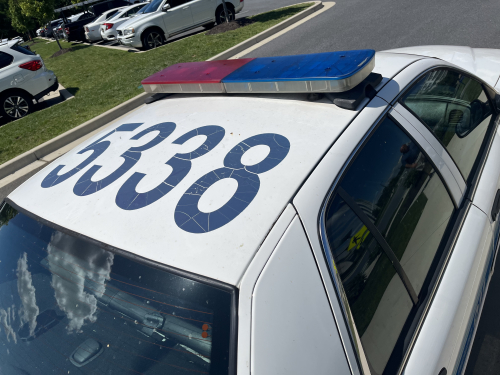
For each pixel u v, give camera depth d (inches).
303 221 47.5
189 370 42.6
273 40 400.2
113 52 568.4
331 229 49.5
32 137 283.1
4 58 349.1
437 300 59.0
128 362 46.2
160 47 486.3
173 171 57.4
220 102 74.3
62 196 61.1
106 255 50.3
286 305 42.3
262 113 66.1
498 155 90.7
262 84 69.9
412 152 66.1
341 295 46.4
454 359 58.4
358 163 56.7
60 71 520.1
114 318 48.4
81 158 70.3
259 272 43.0
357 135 58.5
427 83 80.0
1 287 57.9
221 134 62.9
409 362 50.6
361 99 64.4
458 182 74.3
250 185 51.3
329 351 42.4
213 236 46.5
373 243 54.0
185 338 43.7
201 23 529.3
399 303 54.2
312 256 46.0
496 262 106.4
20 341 53.3
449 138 77.9
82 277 51.4
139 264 47.8
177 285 45.1
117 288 48.6
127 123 78.8
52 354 50.6
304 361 40.6
